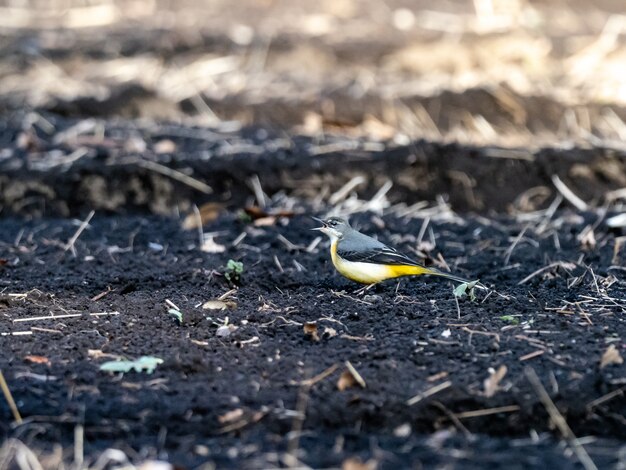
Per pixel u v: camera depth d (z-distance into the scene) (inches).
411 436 320.8
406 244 500.7
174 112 706.8
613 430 332.2
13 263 469.7
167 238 513.0
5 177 575.2
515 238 507.8
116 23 849.5
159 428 319.6
